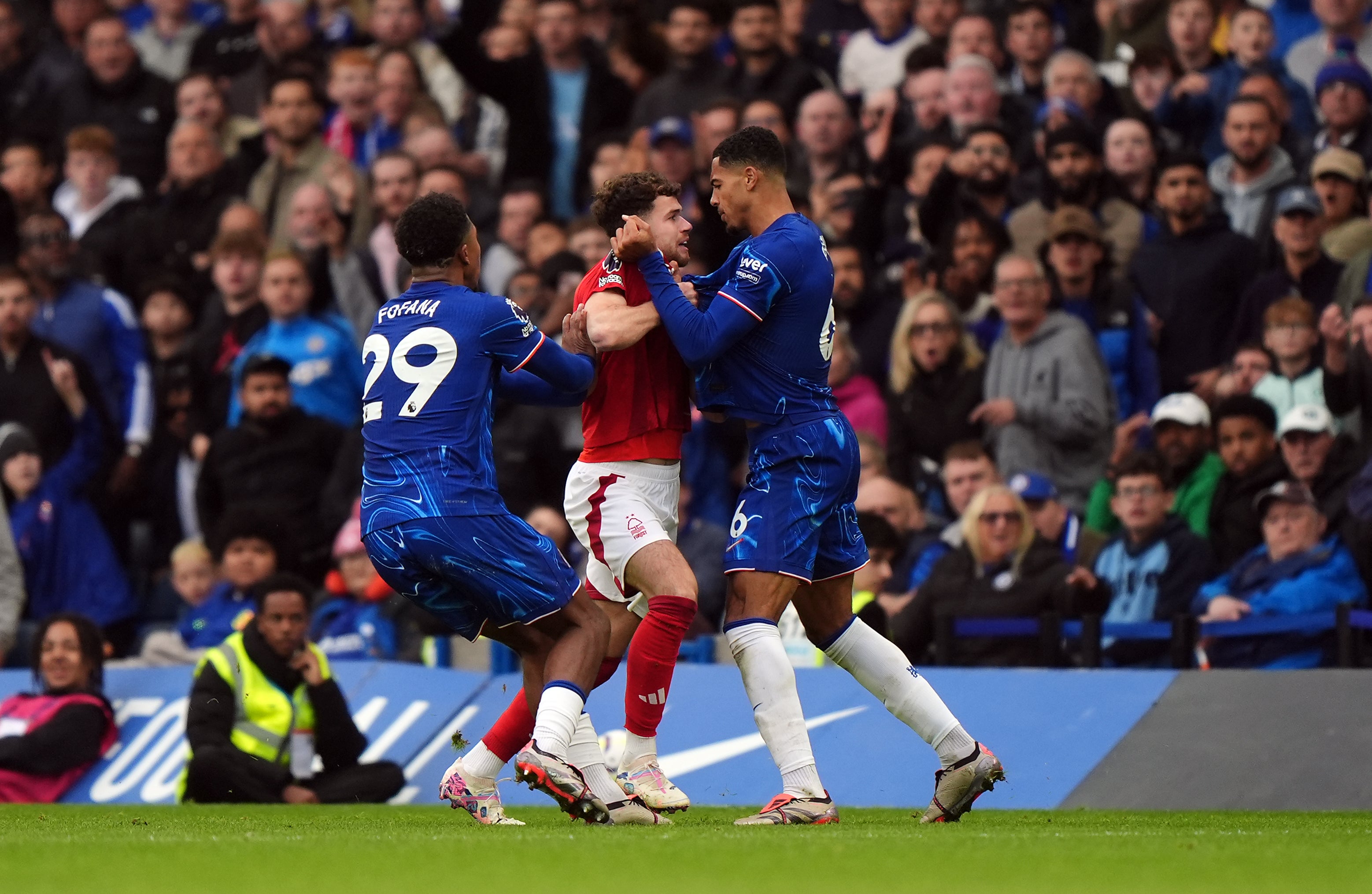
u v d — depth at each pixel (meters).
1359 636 25.41
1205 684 24.67
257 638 27.50
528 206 38.56
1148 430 31.56
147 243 42.00
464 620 17.45
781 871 11.56
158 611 37.22
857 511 30.48
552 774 16.25
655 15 45.81
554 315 31.66
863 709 25.95
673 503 18.12
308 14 49.66
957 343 32.59
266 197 41.16
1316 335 30.22
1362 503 27.61
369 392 17.28
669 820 17.70
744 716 26.36
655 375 17.86
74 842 14.91
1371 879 11.27
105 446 37.62
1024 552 28.39
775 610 17.48
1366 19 38.41
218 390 38.00
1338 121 34.59
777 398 17.53
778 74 40.22
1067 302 33.19
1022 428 31.69
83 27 49.22
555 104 42.00
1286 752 23.61
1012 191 36.31
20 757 28.39
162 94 46.31
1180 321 32.91
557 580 16.97
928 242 35.59
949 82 37.41
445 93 45.19
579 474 18.06
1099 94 37.34
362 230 40.28
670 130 36.41
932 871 11.62
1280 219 32.00
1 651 32.94
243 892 10.27
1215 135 36.94
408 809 24.58
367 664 29.64
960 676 25.97
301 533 34.59
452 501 16.70
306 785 27.33
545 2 41.88
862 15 43.75
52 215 38.38
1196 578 28.20
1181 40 37.59
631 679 17.80
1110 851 13.41
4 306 36.47
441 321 17.08
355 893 10.20
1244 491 28.75
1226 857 12.95
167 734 29.02
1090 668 26.56
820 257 17.66
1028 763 24.67
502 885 10.60
